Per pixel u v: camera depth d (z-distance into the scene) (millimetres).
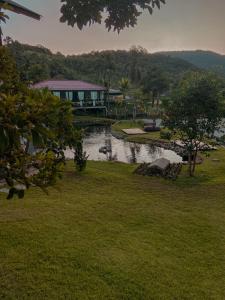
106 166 23094
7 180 4137
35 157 4453
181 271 8641
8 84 4289
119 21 4152
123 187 17156
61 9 4082
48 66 101500
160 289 7668
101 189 16438
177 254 9617
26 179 4227
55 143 5016
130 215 12688
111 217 12273
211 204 14742
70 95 61906
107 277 7945
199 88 19703
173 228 11633
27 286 7363
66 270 8109
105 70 115562
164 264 8906
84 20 4160
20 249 8953
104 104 65125
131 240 10297
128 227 11438
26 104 3650
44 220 11234
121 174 20656
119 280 7863
